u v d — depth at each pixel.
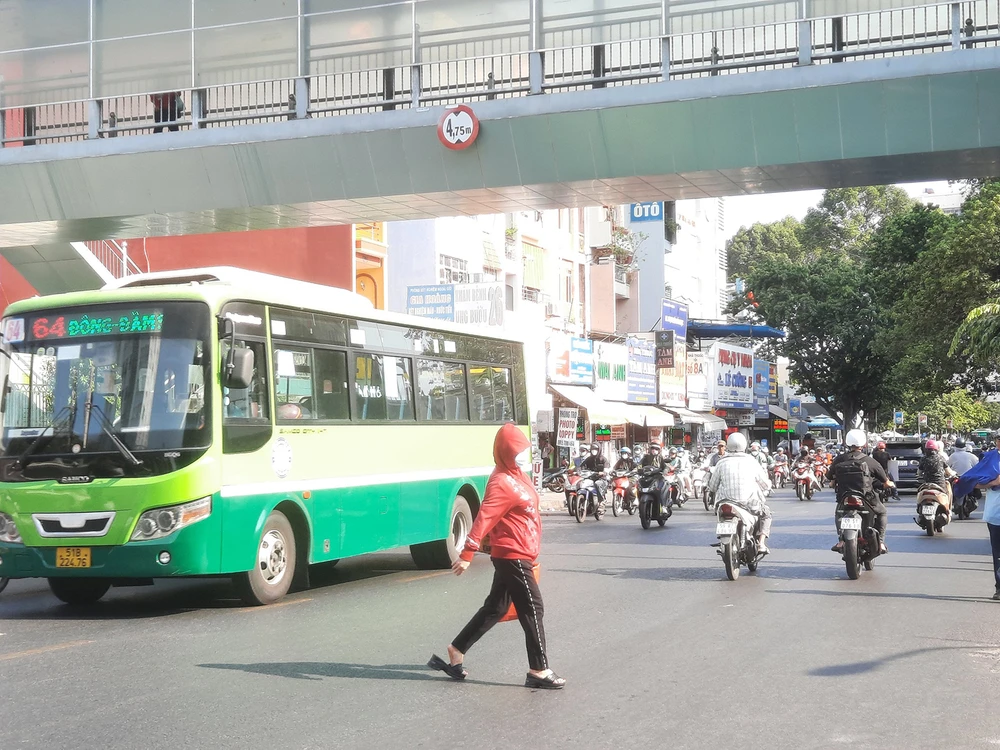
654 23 19.38
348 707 7.19
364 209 21.78
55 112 23.02
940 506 21.45
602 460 27.70
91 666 8.57
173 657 8.95
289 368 12.66
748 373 63.22
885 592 13.14
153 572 11.04
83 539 11.10
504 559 7.75
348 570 16.14
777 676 8.28
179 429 11.22
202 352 11.39
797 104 18.44
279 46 21.30
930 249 45.19
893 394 64.75
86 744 6.29
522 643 9.68
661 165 19.38
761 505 14.75
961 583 14.01
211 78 21.67
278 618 11.12
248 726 6.69
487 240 39.09
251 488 11.80
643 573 15.10
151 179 21.66
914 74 17.84
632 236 53.12
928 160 18.52
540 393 40.09
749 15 18.92
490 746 6.27
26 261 24.98
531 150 19.83
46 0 22.53
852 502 14.52
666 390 51.41
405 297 34.78
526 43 20.06
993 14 18.11
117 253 27.42
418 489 15.23
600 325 50.28
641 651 9.29
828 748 6.29
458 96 20.14
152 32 21.98
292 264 30.55
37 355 11.68
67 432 11.34
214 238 29.17
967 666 8.71
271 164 21.03
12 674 8.27
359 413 13.98
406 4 20.67
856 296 64.31
